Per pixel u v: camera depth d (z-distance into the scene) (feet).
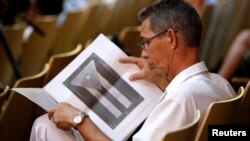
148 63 17.03
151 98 17.13
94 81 17.52
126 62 17.62
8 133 20.38
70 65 17.81
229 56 32.09
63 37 35.73
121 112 17.04
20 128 20.65
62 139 17.08
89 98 17.31
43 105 16.83
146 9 16.79
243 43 31.99
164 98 16.24
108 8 39.91
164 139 13.10
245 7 36.35
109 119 16.98
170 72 16.62
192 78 16.11
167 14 16.25
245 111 17.21
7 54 29.84
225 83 16.88
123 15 39.11
